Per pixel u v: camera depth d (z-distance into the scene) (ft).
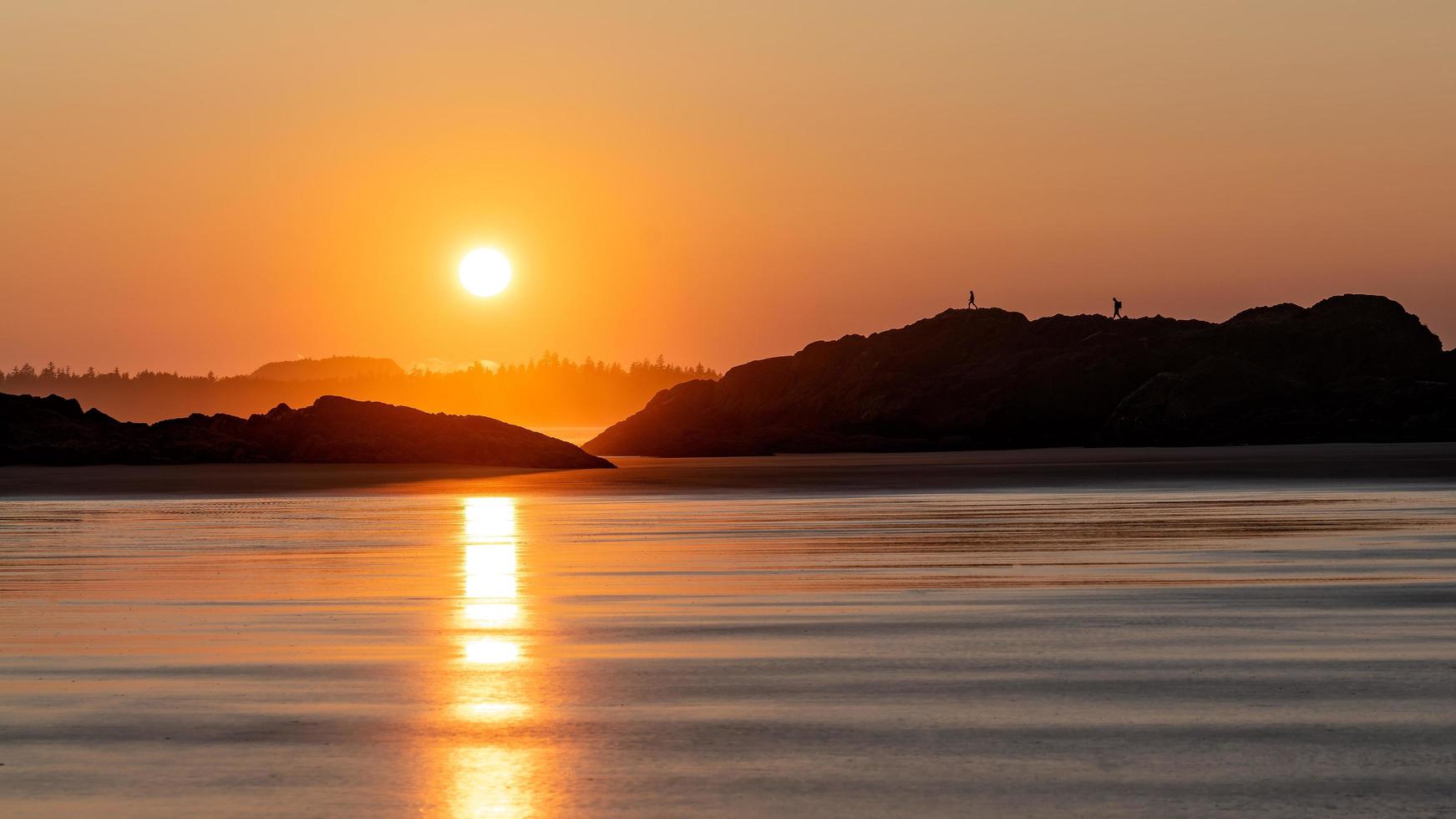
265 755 111.34
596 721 122.93
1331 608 195.62
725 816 93.35
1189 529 349.61
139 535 358.43
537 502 523.29
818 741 114.42
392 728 120.88
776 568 259.39
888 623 184.44
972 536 335.67
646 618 189.98
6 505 510.99
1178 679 141.08
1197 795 97.55
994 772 104.06
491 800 98.12
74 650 164.04
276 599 214.90
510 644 167.32
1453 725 118.73
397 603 209.05
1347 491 535.60
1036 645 164.04
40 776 104.99
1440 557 270.46
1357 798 96.53
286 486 635.25
